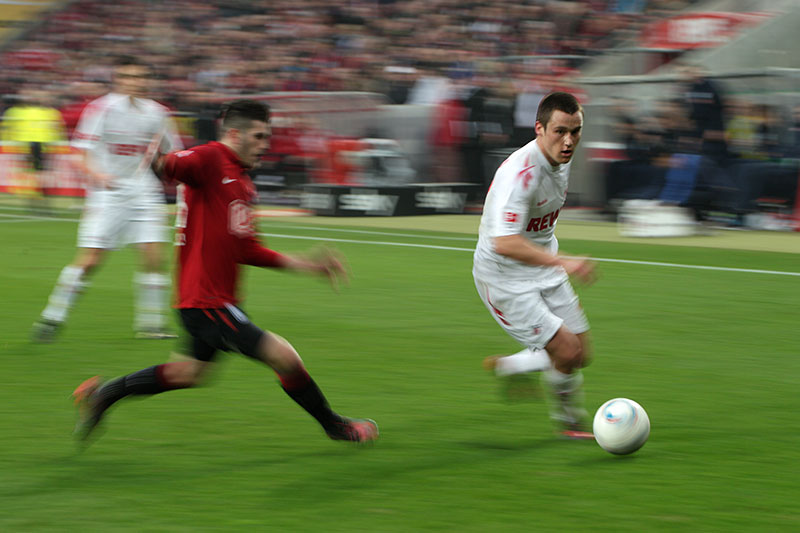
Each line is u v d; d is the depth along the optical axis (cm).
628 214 4906
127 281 3384
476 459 1480
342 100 6344
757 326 2603
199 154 1407
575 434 1595
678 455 1501
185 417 1709
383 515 1237
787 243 4588
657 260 3956
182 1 9319
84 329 2530
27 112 6362
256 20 8600
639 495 1316
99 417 1484
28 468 1427
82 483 1360
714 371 2095
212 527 1195
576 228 5316
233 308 1426
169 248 4334
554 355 1554
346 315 2762
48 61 9531
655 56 6334
